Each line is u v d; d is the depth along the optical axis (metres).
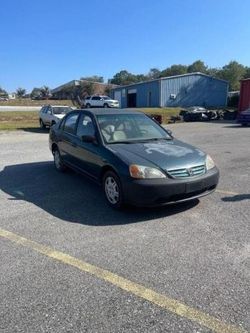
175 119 29.58
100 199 6.12
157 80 44.62
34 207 5.79
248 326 2.79
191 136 16.61
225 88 47.97
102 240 4.43
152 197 4.99
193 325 2.80
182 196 5.18
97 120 6.45
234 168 8.58
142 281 3.45
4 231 4.78
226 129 20.33
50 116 20.77
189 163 5.26
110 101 40.97
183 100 45.91
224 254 3.98
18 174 8.27
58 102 69.81
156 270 3.65
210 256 3.93
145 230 4.72
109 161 5.52
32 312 3.00
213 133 17.95
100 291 3.29
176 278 3.49
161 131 6.66
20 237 4.56
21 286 3.39
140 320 2.87
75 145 6.96
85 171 6.61
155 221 5.04
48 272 3.65
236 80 89.19
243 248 4.12
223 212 5.36
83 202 5.97
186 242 4.32
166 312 2.97
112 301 3.13
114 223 4.99
